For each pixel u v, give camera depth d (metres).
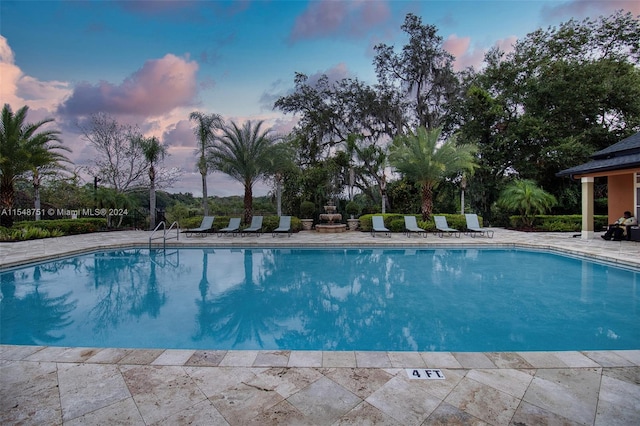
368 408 2.18
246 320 4.70
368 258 9.21
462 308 5.10
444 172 14.31
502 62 18.45
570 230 14.38
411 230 12.93
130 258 9.37
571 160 15.57
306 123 21.33
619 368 2.68
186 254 9.94
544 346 3.78
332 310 5.09
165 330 4.34
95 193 16.53
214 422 2.05
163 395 2.35
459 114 19.16
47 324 4.55
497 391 2.36
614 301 5.37
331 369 2.68
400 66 19.73
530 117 16.66
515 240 11.27
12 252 9.11
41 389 2.43
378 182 19.61
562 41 17.53
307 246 10.81
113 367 2.74
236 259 9.16
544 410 2.14
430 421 2.04
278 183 16.41
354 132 20.81
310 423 2.04
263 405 2.22
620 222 11.02
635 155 10.44
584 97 15.73
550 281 6.69
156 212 18.41
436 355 2.91
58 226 13.66
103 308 5.22
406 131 20.16
